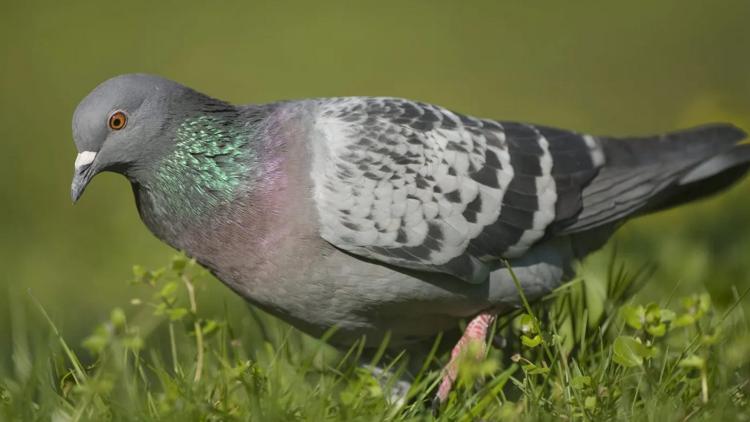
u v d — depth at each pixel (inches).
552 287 387.5
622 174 399.2
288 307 364.8
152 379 401.4
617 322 384.2
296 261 353.1
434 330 385.4
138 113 354.9
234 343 354.3
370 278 356.8
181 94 358.0
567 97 1147.9
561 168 387.9
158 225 368.5
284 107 369.1
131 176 365.1
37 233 799.7
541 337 332.8
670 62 1218.0
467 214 365.7
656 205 418.9
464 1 1439.5
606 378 331.6
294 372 337.1
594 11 1381.6
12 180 944.9
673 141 411.5
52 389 318.3
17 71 1213.1
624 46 1268.5
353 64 1221.7
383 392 323.6
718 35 1264.8
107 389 299.7
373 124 365.1
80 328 506.6
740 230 531.8
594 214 390.6
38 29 1336.1
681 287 443.2
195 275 359.6
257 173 352.8
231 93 1140.5
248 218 351.9
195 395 307.7
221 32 1332.4
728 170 415.5
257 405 296.8
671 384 323.3
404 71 1197.1
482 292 371.6
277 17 1386.6
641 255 494.0
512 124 393.1
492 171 373.7
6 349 455.8
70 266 691.4
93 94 358.0
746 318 391.5
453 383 355.6
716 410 300.5
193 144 354.6
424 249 358.6
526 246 374.0
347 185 353.1
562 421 309.3
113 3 1449.3
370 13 1397.6
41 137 1052.5
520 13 1402.6
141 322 447.2
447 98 1133.7
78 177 356.2
